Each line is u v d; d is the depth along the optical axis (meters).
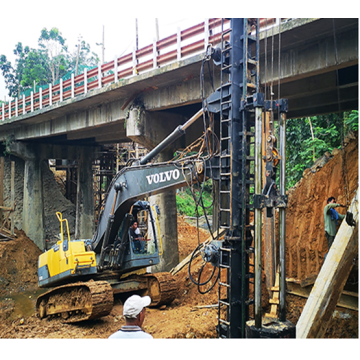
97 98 14.86
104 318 10.60
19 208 24.39
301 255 9.12
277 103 5.67
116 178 10.45
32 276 19.61
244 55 6.39
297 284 9.08
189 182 8.20
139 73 12.64
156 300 11.24
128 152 26.20
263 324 5.50
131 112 13.75
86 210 23.50
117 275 11.46
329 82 10.38
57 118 18.81
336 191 9.57
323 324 5.93
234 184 6.68
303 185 10.37
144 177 9.47
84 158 23.78
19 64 31.27
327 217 8.39
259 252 5.47
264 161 5.67
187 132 15.37
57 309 10.88
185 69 11.16
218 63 7.10
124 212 10.64
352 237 6.20
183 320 9.41
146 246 12.07
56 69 32.81
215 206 13.59
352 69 10.12
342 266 6.14
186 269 12.97
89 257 10.76
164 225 14.56
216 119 9.77
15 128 22.52
